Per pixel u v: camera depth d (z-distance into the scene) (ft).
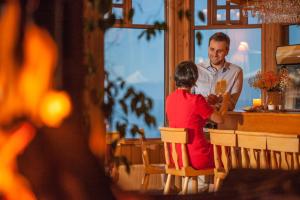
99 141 6.26
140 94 7.45
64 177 5.23
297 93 22.29
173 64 27.50
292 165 15.43
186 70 18.22
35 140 5.24
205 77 25.66
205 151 18.02
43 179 5.19
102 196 5.39
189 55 27.68
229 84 25.16
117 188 5.70
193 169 17.88
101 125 6.70
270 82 20.58
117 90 7.15
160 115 27.73
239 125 19.42
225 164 17.22
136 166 22.38
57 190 5.21
